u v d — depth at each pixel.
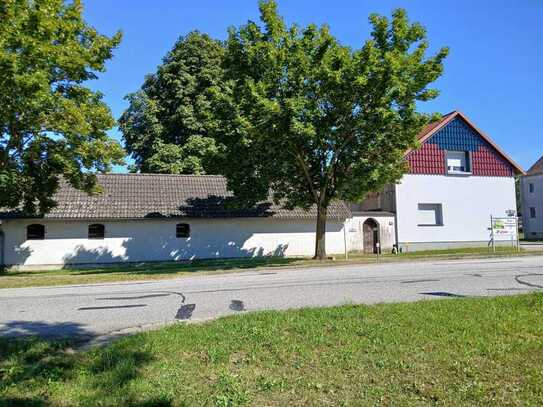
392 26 22.17
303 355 6.05
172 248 28.86
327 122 21.73
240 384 5.16
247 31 22.09
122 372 5.57
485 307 8.70
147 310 10.27
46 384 5.37
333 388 5.02
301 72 20.95
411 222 33.41
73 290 14.71
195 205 29.75
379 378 5.25
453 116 34.75
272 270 20.11
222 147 22.55
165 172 37.94
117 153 22.22
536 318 7.72
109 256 27.62
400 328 7.18
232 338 6.86
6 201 22.67
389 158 23.50
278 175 24.39
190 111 39.69
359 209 37.66
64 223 27.09
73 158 21.78
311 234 31.88
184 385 5.18
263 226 30.89
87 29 21.12
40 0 17.72
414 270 17.39
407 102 21.75
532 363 5.57
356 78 20.11
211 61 41.38
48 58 17.94
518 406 4.49
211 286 14.36
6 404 4.82
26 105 17.92
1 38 16.19
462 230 34.41
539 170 53.25
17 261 26.20
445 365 5.57
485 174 35.41
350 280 14.59
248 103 20.25
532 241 44.81
